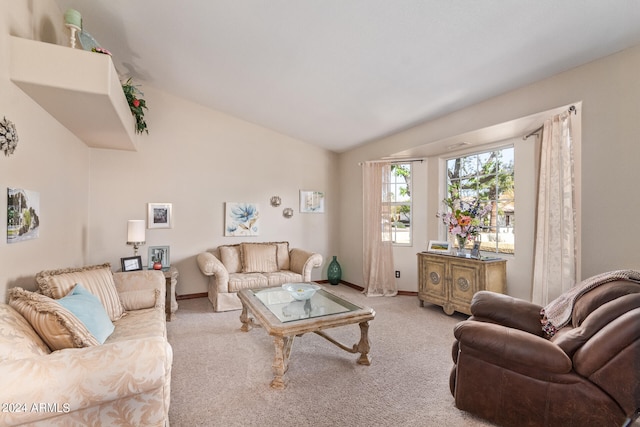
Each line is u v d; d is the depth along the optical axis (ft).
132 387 3.94
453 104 10.59
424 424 5.57
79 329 4.89
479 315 7.04
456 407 6.01
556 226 8.48
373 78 9.69
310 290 8.91
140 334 6.61
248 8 7.51
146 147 13.53
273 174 16.34
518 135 10.88
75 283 6.97
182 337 9.62
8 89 5.85
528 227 10.57
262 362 7.98
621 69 7.09
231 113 15.05
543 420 4.94
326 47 8.49
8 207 5.79
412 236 14.93
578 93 7.86
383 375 7.31
